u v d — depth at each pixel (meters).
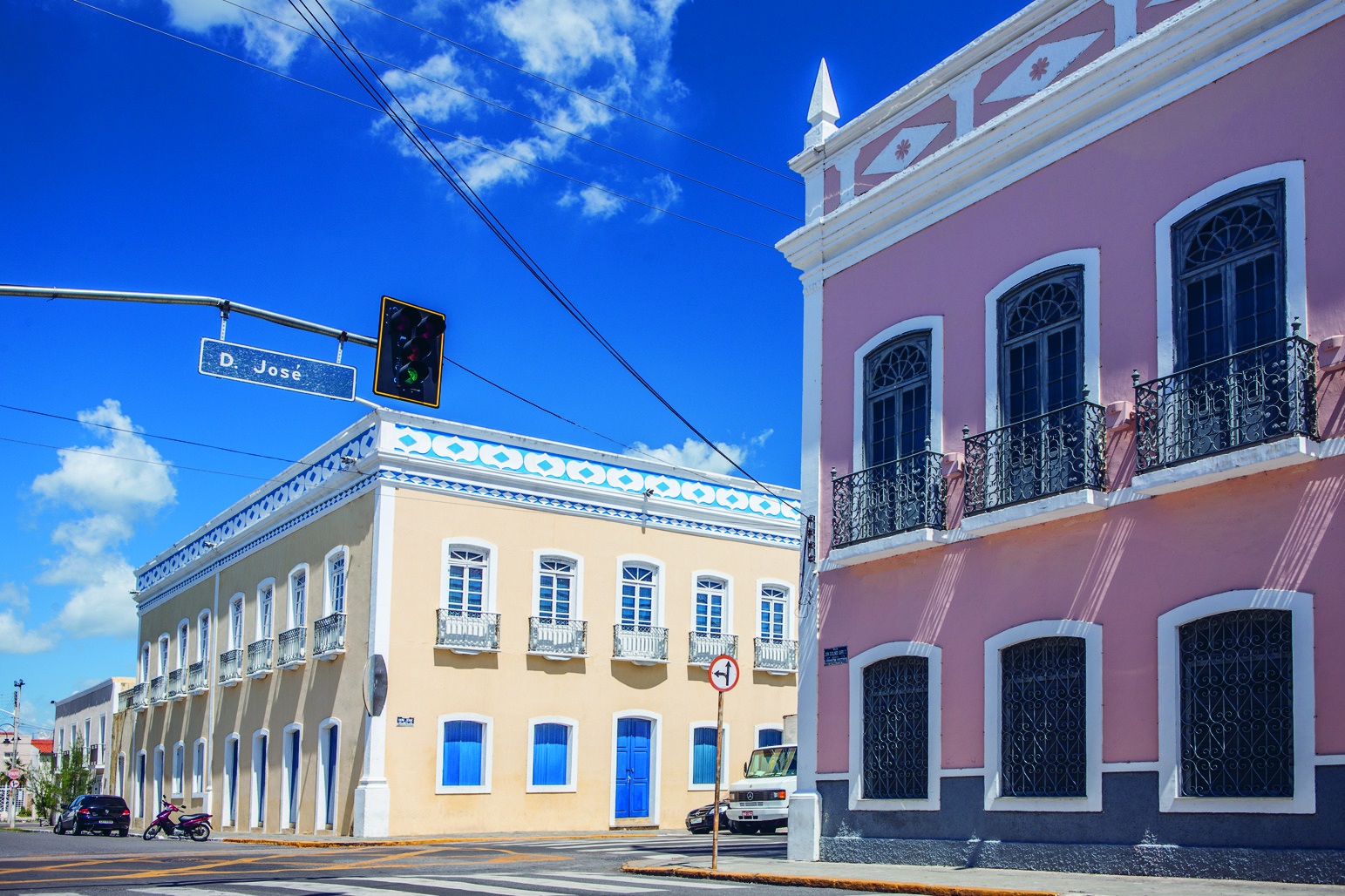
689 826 22.33
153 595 38.31
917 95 14.03
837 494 14.04
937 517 12.70
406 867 14.24
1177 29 10.97
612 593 25.45
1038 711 11.59
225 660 30.05
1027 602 11.74
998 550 12.14
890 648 13.15
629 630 25.41
